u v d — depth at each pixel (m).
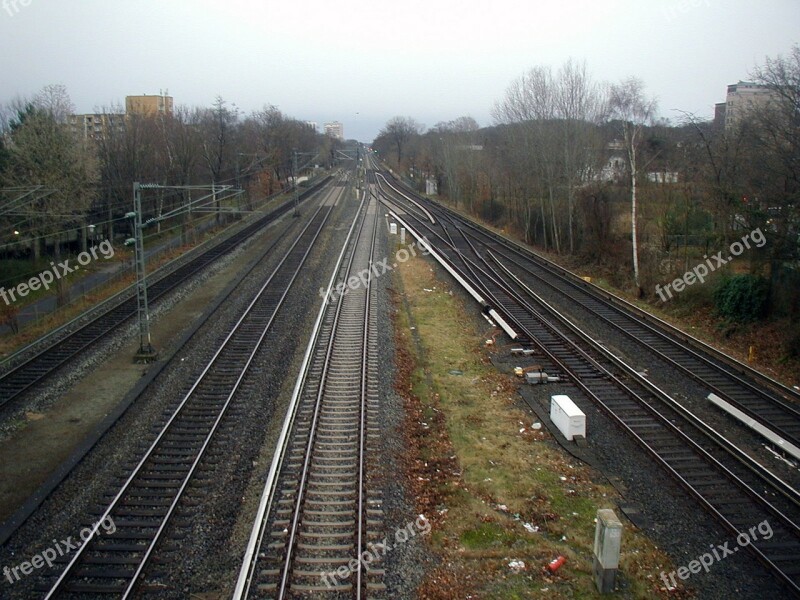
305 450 13.80
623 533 11.15
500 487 12.72
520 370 19.25
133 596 9.47
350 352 20.47
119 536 10.84
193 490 12.40
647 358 20.31
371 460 13.45
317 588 9.56
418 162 102.69
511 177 51.66
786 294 21.91
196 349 21.17
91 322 24.38
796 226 21.61
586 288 30.41
